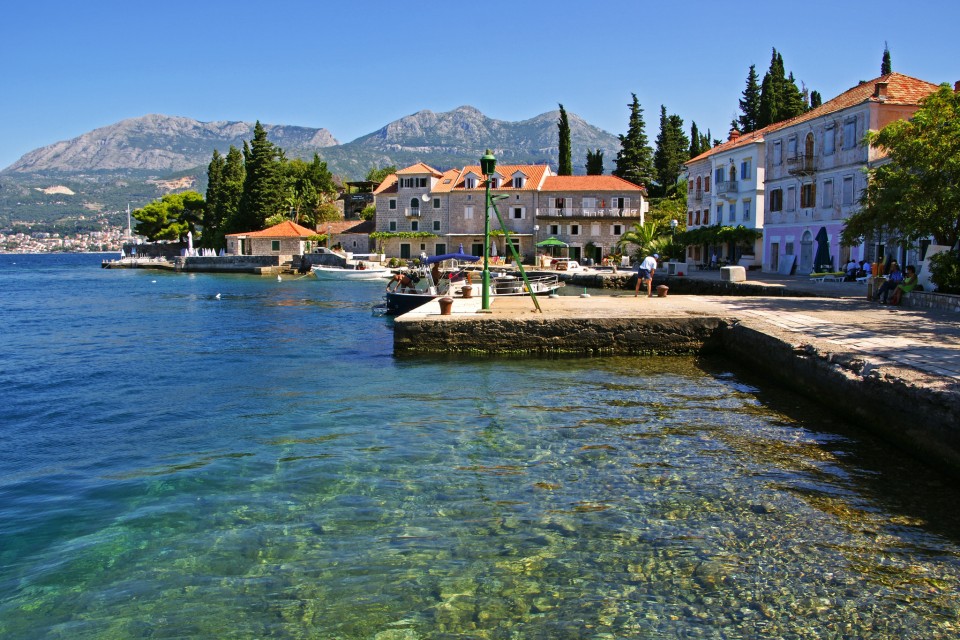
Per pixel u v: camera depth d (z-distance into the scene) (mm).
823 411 12898
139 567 7043
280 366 19000
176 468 10141
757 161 52562
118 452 11211
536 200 85312
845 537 7438
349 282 66500
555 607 6129
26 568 7090
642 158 99188
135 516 8320
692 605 6133
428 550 7227
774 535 7500
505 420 12508
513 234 84000
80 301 45750
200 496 8938
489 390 15172
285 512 8328
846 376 11984
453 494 8797
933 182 21906
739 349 18172
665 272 52250
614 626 5836
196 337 26000
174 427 12703
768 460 10031
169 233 117875
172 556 7258
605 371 17359
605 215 83625
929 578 6555
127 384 17031
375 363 19047
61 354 22125
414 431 11852
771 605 6121
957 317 19031
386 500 8641
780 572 6688
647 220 81500
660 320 19750
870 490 8797
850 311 20859
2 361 20797
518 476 9453
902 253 33469
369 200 111625
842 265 39906
